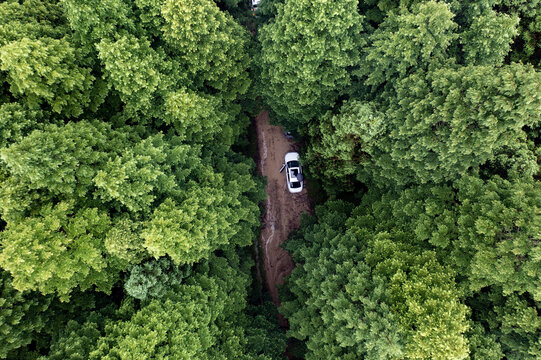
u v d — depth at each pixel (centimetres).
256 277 3045
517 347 1662
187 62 2117
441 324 1578
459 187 1895
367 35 2217
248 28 2983
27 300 1650
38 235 1474
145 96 1862
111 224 1702
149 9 1866
